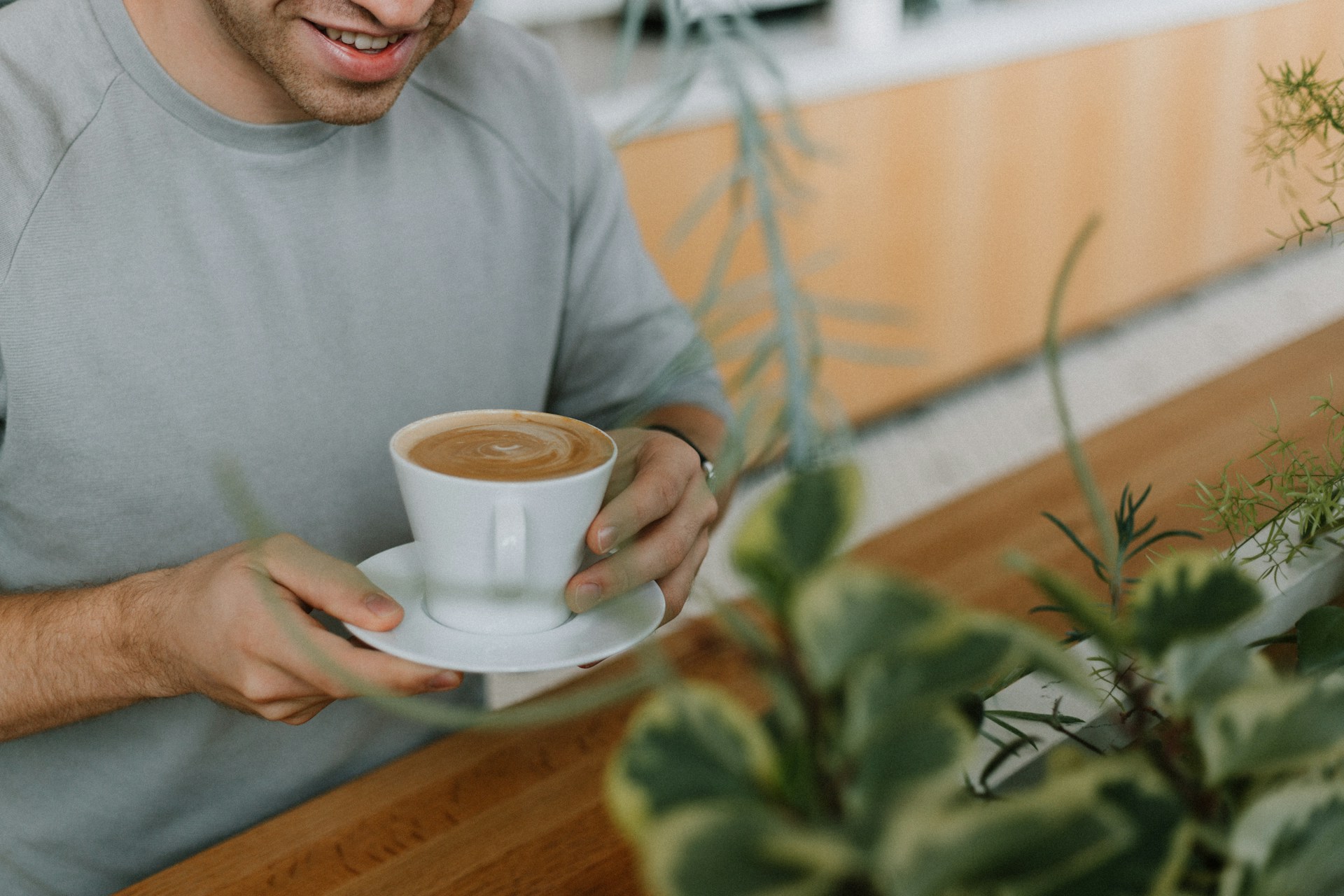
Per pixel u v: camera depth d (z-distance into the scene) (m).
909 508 2.61
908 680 0.25
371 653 0.57
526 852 0.62
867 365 2.87
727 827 0.23
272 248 0.88
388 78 0.77
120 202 0.83
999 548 0.87
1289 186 0.74
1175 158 3.47
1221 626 0.30
